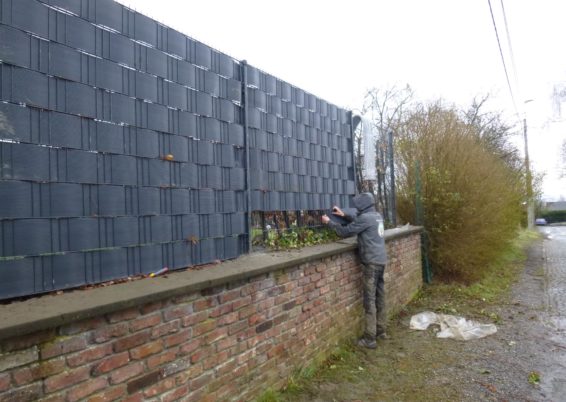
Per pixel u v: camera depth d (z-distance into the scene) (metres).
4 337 1.79
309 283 4.23
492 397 3.99
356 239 5.68
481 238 9.67
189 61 3.27
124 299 2.29
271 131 4.40
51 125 2.32
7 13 2.14
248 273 3.23
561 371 4.62
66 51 2.40
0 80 2.11
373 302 5.23
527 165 15.53
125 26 2.75
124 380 2.38
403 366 4.66
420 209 9.32
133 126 2.78
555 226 43.16
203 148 3.38
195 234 3.28
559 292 8.80
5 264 2.14
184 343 2.76
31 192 2.24
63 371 2.08
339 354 4.73
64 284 2.40
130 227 2.76
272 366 3.63
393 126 11.16
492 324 6.19
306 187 5.07
